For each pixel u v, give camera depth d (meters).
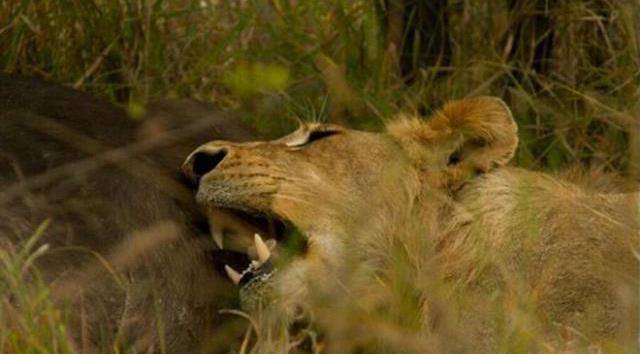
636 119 12.97
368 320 10.03
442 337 9.91
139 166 10.42
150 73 13.68
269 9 14.20
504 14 13.83
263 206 10.32
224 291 10.24
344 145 10.64
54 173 10.23
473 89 13.62
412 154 10.66
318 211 10.32
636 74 13.34
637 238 10.29
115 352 9.55
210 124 11.30
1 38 13.30
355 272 10.20
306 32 14.05
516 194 10.35
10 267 9.34
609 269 10.11
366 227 10.32
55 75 13.43
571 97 13.59
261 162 10.37
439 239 10.37
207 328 10.15
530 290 9.97
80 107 10.89
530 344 9.62
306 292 10.02
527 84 13.69
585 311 10.01
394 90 13.57
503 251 10.17
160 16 13.75
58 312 9.33
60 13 13.55
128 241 10.08
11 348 9.24
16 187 10.06
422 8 13.80
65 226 9.99
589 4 13.88
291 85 13.38
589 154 13.12
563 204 10.38
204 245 10.33
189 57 13.95
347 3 14.14
